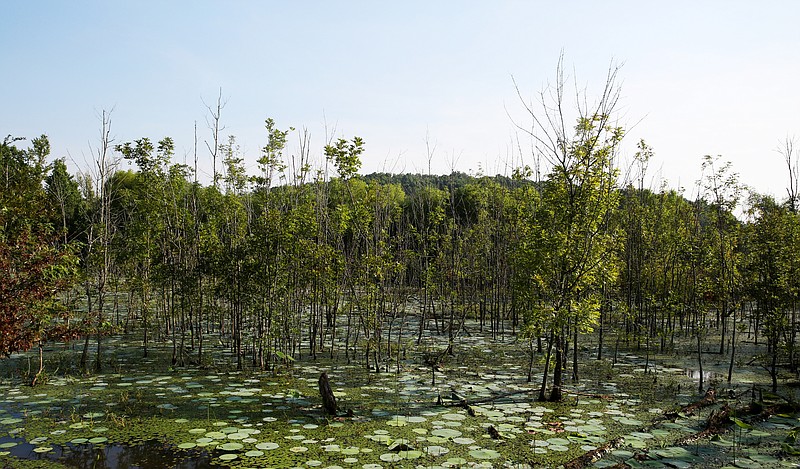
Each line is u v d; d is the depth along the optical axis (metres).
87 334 14.39
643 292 22.06
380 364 16.42
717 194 16.44
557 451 8.99
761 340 21.30
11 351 10.44
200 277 16.09
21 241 10.42
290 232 16.20
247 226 17.80
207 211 19.12
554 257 12.17
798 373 15.30
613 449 9.09
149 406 11.47
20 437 9.49
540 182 14.74
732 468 8.26
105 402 11.72
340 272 16.98
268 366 15.65
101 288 15.12
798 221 14.83
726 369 16.00
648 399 12.43
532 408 11.59
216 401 11.90
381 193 19.86
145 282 17.53
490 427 9.85
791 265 13.98
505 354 18.23
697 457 8.71
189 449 8.99
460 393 12.88
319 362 16.70
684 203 24.38
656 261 22.50
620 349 19.45
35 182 13.20
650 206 23.31
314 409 11.38
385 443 9.31
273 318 16.08
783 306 14.10
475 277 24.33
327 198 19.16
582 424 10.48
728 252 16.12
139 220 17.81
